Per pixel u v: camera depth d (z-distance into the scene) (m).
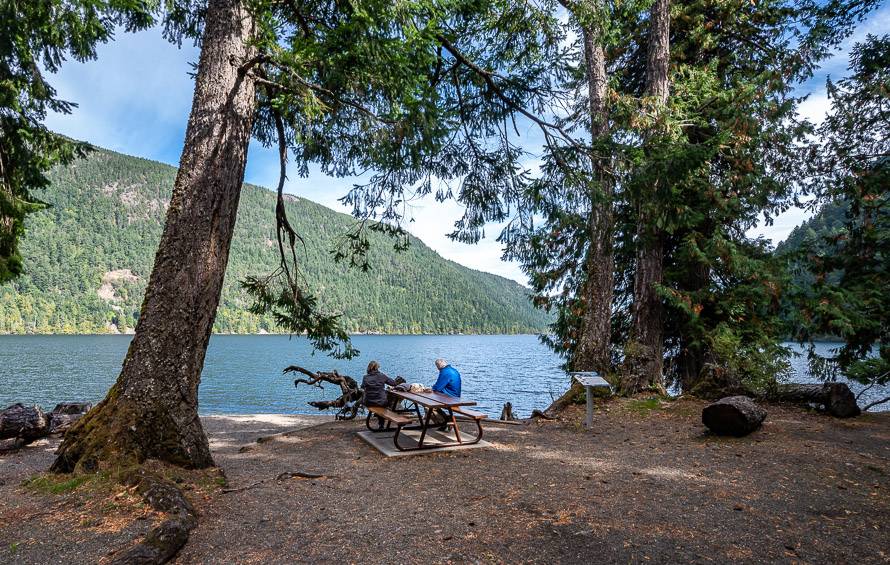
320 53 4.43
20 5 8.03
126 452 4.54
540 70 7.77
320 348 9.06
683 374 12.53
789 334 10.58
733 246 9.78
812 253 10.57
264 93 7.23
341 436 7.71
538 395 33.22
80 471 4.37
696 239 10.55
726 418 6.71
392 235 8.60
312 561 3.00
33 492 4.11
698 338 10.88
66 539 3.17
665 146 7.28
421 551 3.16
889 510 3.91
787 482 4.70
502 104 8.07
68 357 64.44
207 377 43.78
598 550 3.20
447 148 7.95
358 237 8.66
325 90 4.84
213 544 3.24
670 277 11.38
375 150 5.56
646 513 3.89
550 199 7.90
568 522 3.69
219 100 5.33
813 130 10.27
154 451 4.68
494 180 8.22
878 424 7.34
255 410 25.50
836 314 9.16
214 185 5.22
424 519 3.77
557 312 13.26
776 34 11.86
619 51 12.45
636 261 11.56
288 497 4.31
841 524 3.63
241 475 5.21
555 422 8.69
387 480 4.96
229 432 10.96
